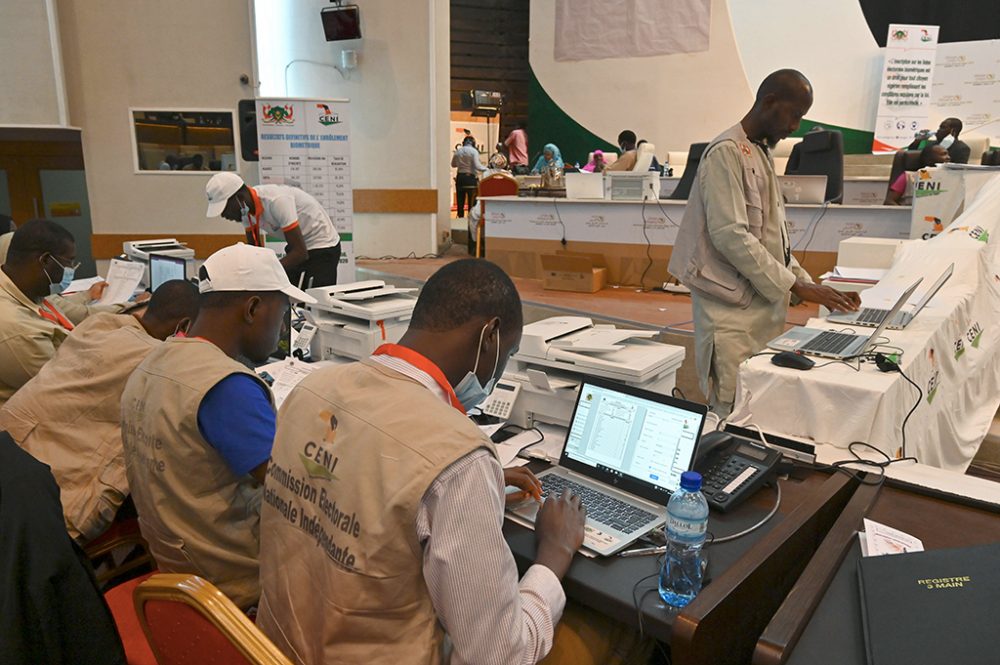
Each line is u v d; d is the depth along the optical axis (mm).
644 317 4598
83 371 1754
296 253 3896
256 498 1491
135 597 1075
